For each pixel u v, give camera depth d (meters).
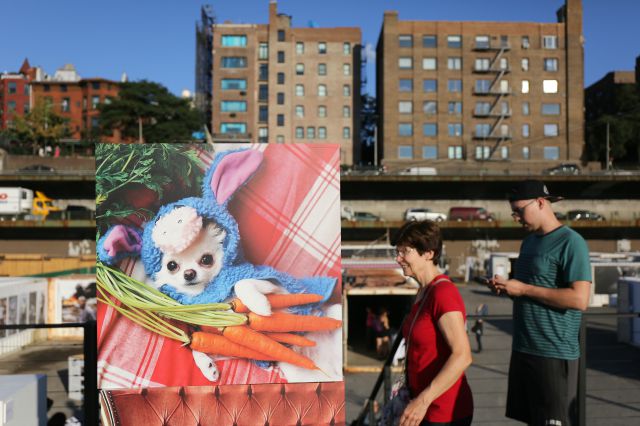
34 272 29.73
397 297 20.31
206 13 89.25
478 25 68.31
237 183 3.40
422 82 67.62
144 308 3.33
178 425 3.32
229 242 3.39
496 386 13.88
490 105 67.88
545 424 2.79
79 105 95.25
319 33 73.00
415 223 2.65
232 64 74.00
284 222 3.43
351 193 53.41
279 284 3.42
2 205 44.19
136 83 74.94
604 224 46.66
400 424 2.37
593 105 90.25
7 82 95.44
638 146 69.50
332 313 3.47
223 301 3.38
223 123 73.69
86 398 3.27
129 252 3.31
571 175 50.59
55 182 49.38
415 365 2.57
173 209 3.34
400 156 67.06
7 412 3.32
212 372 3.36
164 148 3.35
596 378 14.60
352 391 13.70
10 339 18.91
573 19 68.69
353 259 25.59
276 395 3.41
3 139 73.38
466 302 31.56
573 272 2.73
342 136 72.12
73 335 22.03
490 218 48.97
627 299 20.23
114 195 3.30
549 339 2.80
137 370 3.31
